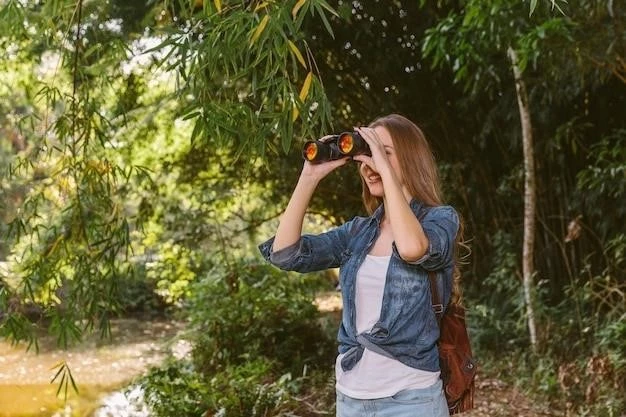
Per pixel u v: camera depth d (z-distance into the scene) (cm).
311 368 626
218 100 213
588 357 508
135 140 709
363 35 650
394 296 181
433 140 696
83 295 288
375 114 700
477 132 670
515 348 602
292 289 702
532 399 507
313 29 625
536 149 612
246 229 817
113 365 816
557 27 392
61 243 290
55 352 884
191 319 669
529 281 566
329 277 981
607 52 414
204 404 487
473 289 691
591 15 410
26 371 789
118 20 558
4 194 377
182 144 767
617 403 441
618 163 482
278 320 657
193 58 199
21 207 301
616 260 550
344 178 768
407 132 192
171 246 793
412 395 181
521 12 409
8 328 287
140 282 1141
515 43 453
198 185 797
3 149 744
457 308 192
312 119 210
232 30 195
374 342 181
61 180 294
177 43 199
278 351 642
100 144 306
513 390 536
